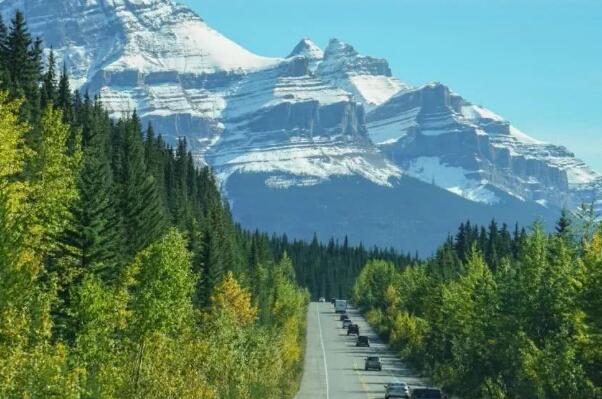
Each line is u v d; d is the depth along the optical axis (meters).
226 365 107.44
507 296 135.00
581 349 102.75
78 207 114.75
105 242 117.25
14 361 55.31
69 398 57.59
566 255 123.31
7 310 57.31
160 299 93.50
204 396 89.12
